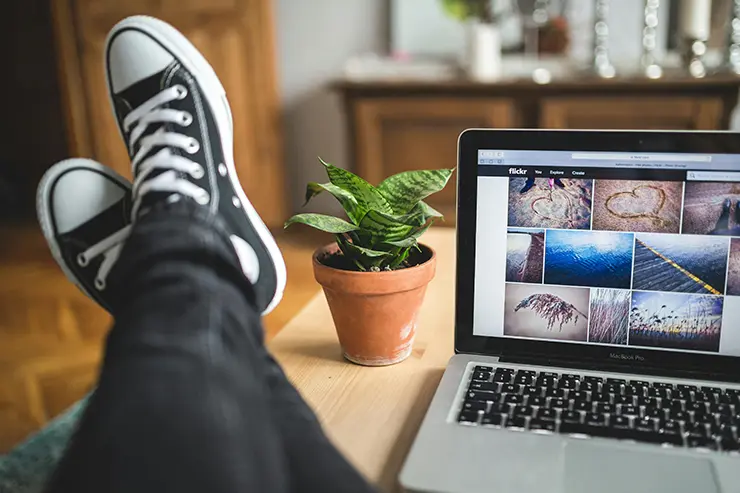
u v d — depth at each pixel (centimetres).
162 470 39
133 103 94
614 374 62
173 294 48
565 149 64
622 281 64
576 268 65
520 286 66
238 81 257
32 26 296
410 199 66
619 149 63
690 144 61
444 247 101
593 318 65
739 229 61
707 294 62
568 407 57
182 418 40
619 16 249
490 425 55
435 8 256
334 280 64
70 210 83
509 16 250
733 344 62
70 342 194
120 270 54
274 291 77
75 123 271
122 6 257
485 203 66
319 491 43
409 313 67
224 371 44
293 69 279
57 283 240
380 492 45
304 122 283
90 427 40
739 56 232
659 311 63
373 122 230
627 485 48
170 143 83
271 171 267
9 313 214
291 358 70
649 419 55
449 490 48
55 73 301
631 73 232
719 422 54
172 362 43
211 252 53
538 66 247
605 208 64
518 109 221
